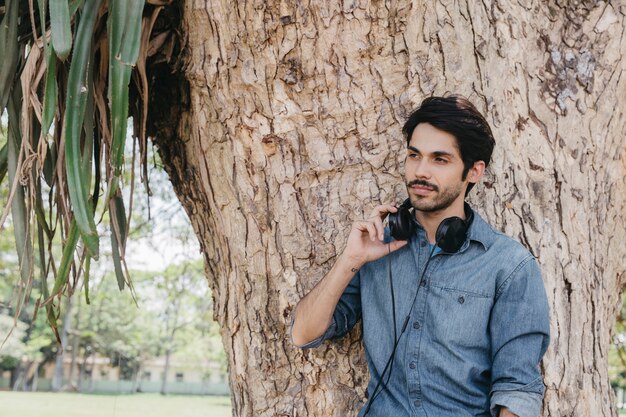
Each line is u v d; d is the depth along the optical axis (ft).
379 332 6.79
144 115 9.10
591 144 8.73
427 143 6.25
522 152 8.29
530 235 8.04
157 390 190.19
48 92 7.54
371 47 8.16
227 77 8.43
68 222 8.75
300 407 8.15
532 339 6.17
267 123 8.34
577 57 8.80
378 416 6.63
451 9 8.27
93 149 9.16
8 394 121.19
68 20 7.29
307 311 6.93
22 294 8.43
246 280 8.58
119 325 125.80
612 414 8.32
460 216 6.59
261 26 8.25
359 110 8.16
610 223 9.26
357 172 8.18
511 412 5.97
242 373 8.61
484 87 8.25
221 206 8.79
